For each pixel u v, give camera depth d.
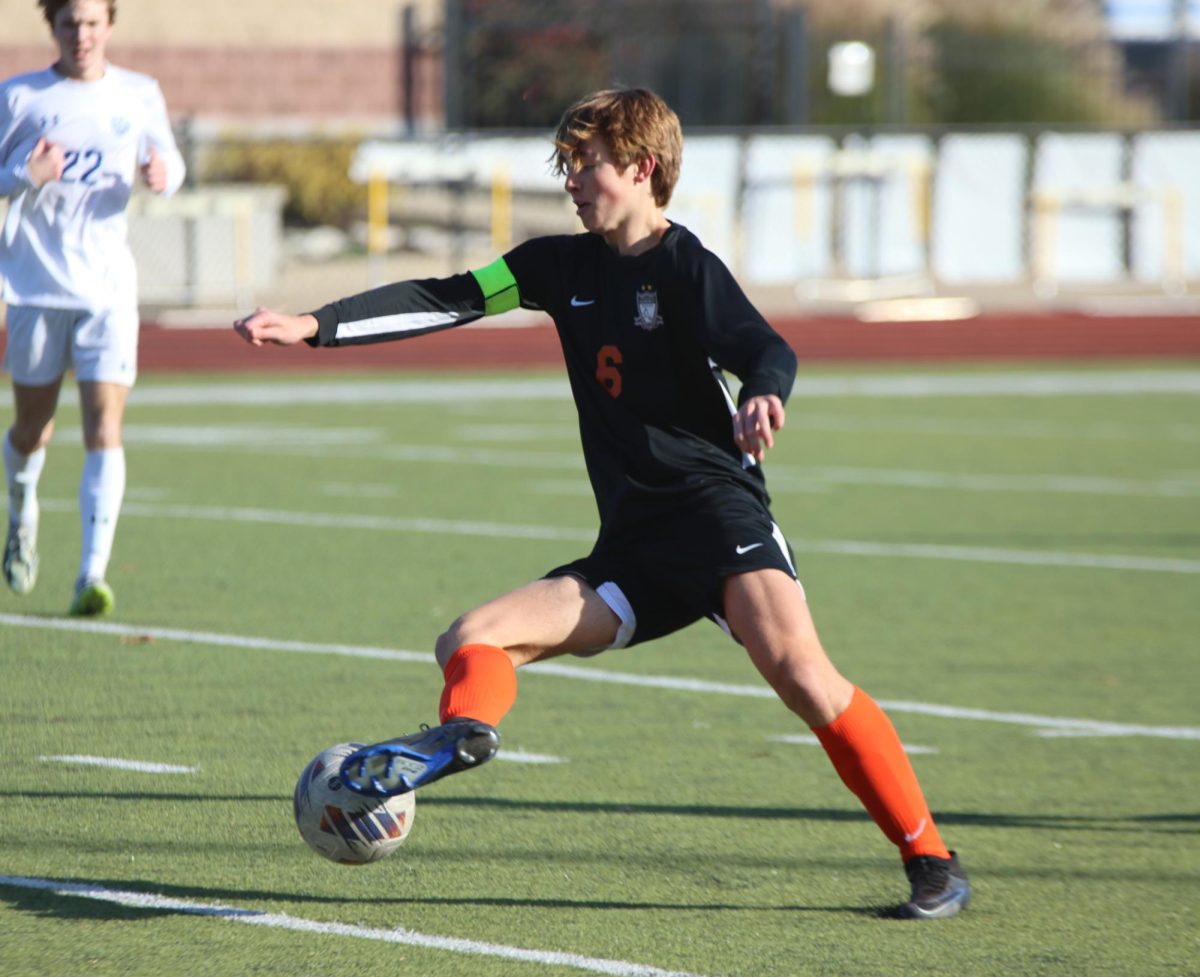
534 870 17.34
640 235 16.12
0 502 41.88
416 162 104.62
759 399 14.53
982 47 153.38
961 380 87.12
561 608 15.66
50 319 28.12
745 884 17.08
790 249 113.31
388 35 134.00
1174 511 46.91
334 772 14.76
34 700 23.78
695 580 15.70
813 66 145.88
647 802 19.97
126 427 62.94
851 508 46.59
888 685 26.66
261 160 119.44
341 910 15.95
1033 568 37.78
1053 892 17.08
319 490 47.38
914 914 16.05
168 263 98.31
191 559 35.84
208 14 131.00
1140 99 166.12
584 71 137.62
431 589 33.19
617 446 16.19
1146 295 112.62
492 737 13.96
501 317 98.75
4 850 17.48
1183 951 15.31
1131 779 21.62
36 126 27.64
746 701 25.34
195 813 18.88
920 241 116.06
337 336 15.98
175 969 14.25
